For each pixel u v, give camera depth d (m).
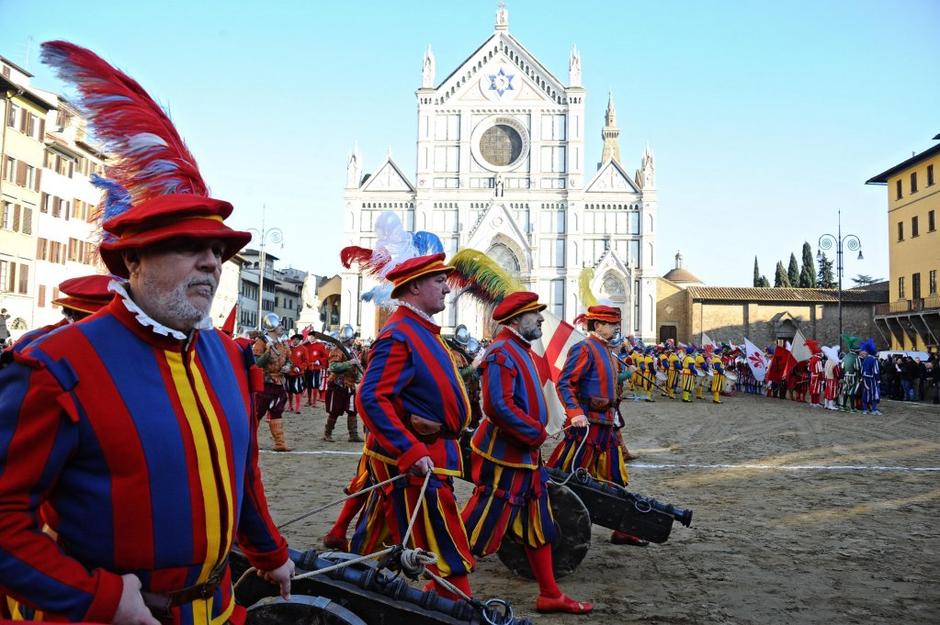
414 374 4.94
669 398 35.34
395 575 4.09
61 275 46.56
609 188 64.19
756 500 10.28
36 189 43.28
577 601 6.06
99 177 2.96
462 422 5.09
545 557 5.80
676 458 14.51
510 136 65.69
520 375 5.89
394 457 4.94
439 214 64.94
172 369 2.52
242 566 4.31
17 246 41.31
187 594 2.48
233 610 2.80
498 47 65.69
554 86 65.12
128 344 2.45
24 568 2.12
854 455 15.08
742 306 62.78
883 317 54.19
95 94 2.78
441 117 65.81
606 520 7.07
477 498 5.80
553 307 63.94
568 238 63.66
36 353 2.28
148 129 2.84
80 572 2.18
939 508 9.79
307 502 9.84
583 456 7.89
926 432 19.92
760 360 38.56
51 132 43.59
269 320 14.59
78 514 2.32
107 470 2.33
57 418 2.24
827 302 61.75
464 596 4.10
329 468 12.70
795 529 8.64
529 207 64.56
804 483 11.63
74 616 2.14
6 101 39.78
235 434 2.68
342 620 3.76
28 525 2.17
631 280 62.00
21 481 2.18
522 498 5.74
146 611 2.22
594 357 8.00
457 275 7.65
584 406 8.00
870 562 7.27
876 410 27.09
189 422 2.49
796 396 35.44
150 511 2.37
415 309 5.14
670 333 64.31
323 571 3.99
